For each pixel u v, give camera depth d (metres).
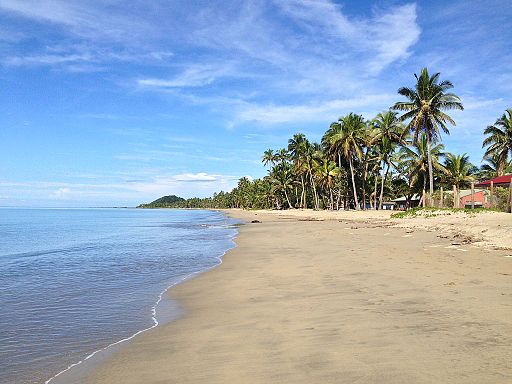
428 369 4.69
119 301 10.27
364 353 5.34
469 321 6.48
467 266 11.69
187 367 5.46
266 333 6.66
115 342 6.95
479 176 59.78
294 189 104.38
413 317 6.89
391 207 83.12
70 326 8.07
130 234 39.22
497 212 28.22
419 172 53.81
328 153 68.31
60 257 20.77
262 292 10.15
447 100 41.97
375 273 11.44
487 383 4.27
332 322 6.94
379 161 61.28
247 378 4.86
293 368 5.03
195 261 17.86
